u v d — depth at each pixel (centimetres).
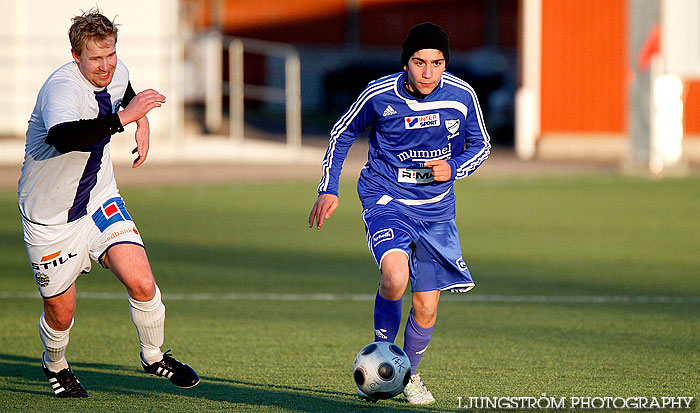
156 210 4750
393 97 1642
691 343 2106
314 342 2130
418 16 12800
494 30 12875
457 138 1673
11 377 1831
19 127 7300
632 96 6269
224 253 3509
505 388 1722
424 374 1831
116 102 1611
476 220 4381
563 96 7712
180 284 2898
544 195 5328
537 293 2750
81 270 1639
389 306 1633
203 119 9019
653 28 6144
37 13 7238
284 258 3406
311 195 5381
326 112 12200
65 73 1539
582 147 7700
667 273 3073
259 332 2236
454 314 2459
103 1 7231
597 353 2008
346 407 1595
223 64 12006
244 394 1683
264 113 11475
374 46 12719
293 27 12394
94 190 1623
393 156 1680
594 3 7556
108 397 1670
